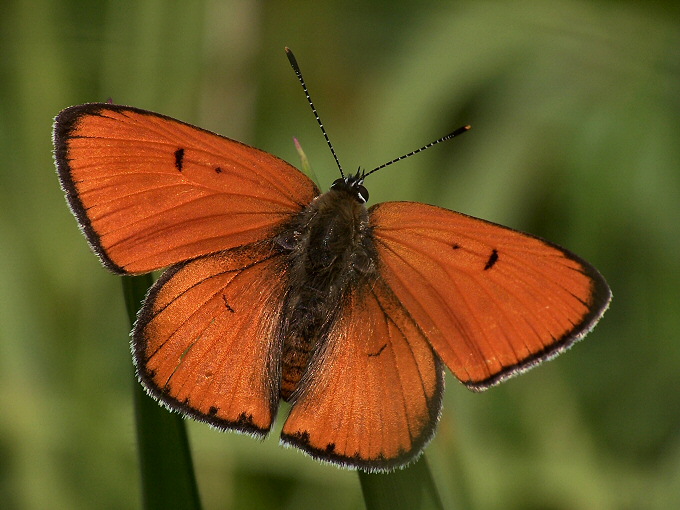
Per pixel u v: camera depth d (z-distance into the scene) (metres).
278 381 0.35
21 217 0.37
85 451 0.36
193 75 0.37
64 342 0.36
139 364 0.34
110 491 0.36
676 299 0.37
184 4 0.37
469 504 0.34
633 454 0.37
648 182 0.37
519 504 0.36
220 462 0.36
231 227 0.35
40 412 0.36
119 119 0.34
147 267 0.35
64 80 0.37
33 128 0.37
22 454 0.36
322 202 0.35
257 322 0.35
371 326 0.35
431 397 0.35
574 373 0.37
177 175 0.35
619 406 0.37
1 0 0.37
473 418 0.36
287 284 0.35
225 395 0.35
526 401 0.36
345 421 0.35
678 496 0.36
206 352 0.35
